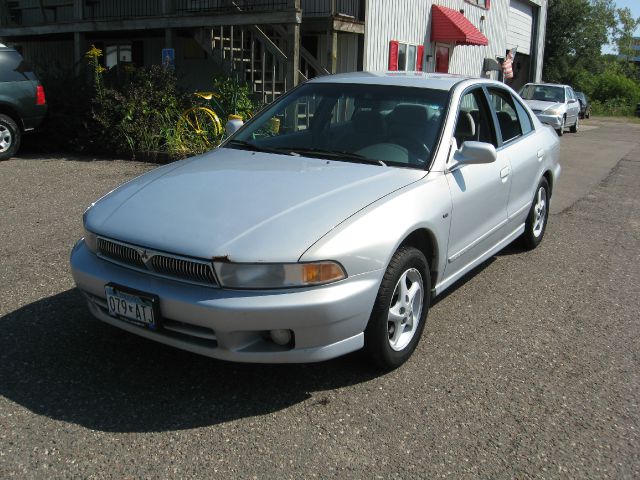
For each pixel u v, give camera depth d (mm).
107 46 17016
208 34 12266
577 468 2842
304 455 2836
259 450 2857
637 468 2861
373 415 3180
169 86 10617
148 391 3309
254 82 12453
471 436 3043
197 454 2809
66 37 16922
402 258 3422
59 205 7012
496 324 4422
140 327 3229
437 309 4660
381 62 14547
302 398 3307
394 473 2740
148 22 12852
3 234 5867
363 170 3805
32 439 2859
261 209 3262
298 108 4656
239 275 2959
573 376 3699
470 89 4672
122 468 2693
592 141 20172
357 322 3176
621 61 69125
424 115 4246
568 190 10141
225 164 3977
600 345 4152
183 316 3025
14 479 2596
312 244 3023
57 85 11055
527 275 5547
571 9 45906
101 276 3303
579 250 6441
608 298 5055
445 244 3945
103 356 3654
